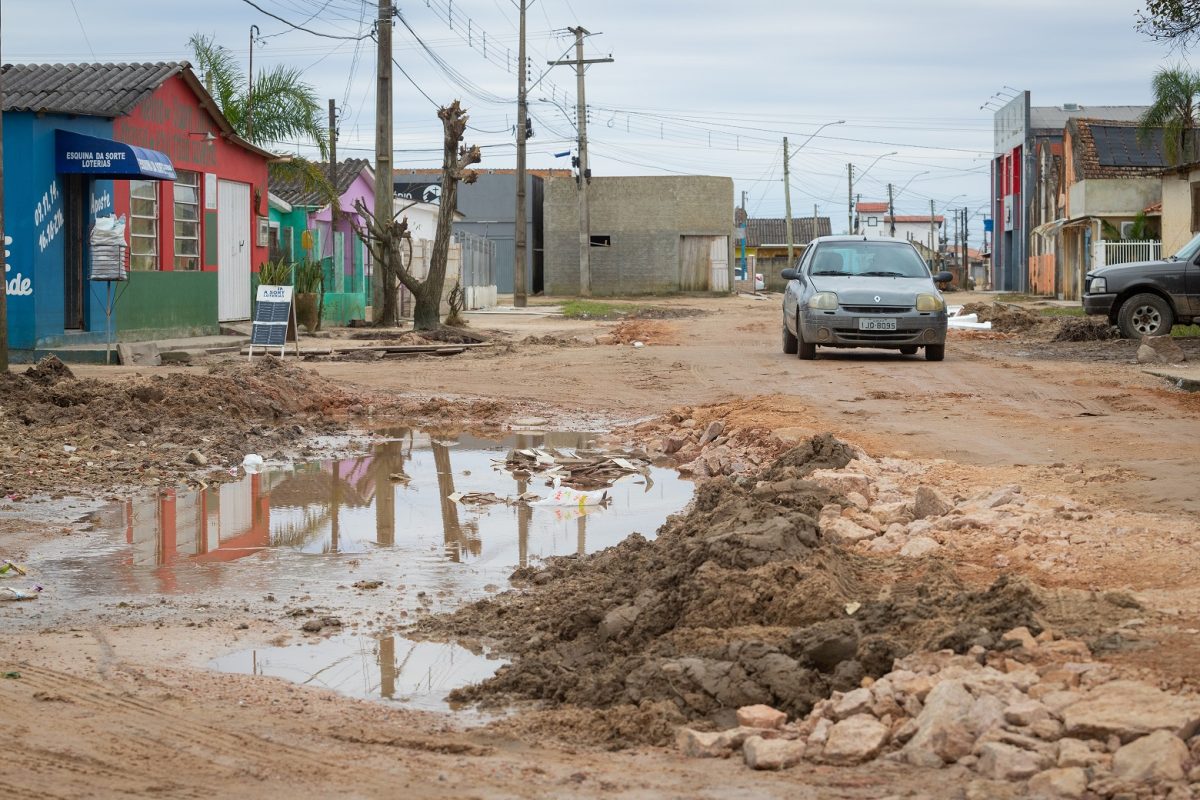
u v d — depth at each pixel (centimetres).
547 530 1028
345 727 564
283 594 827
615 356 2423
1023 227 7019
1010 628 597
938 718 491
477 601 799
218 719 570
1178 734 461
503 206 7550
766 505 835
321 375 2053
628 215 7119
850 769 484
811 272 2358
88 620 758
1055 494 954
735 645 597
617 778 484
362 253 4447
